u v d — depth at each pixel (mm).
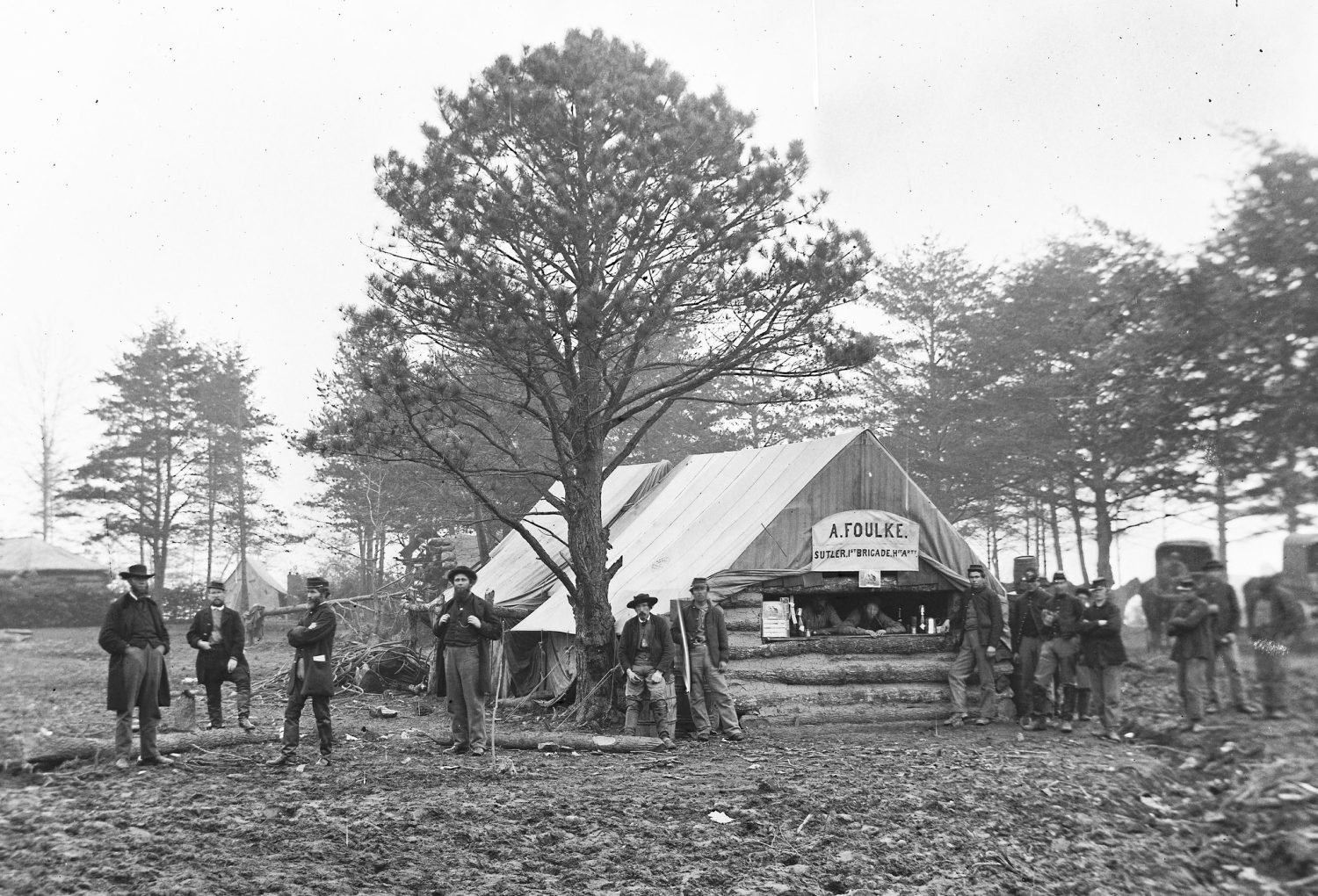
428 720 16266
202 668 14500
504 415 20750
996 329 26188
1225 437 11383
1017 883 7082
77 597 39812
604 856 7598
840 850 7832
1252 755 9086
